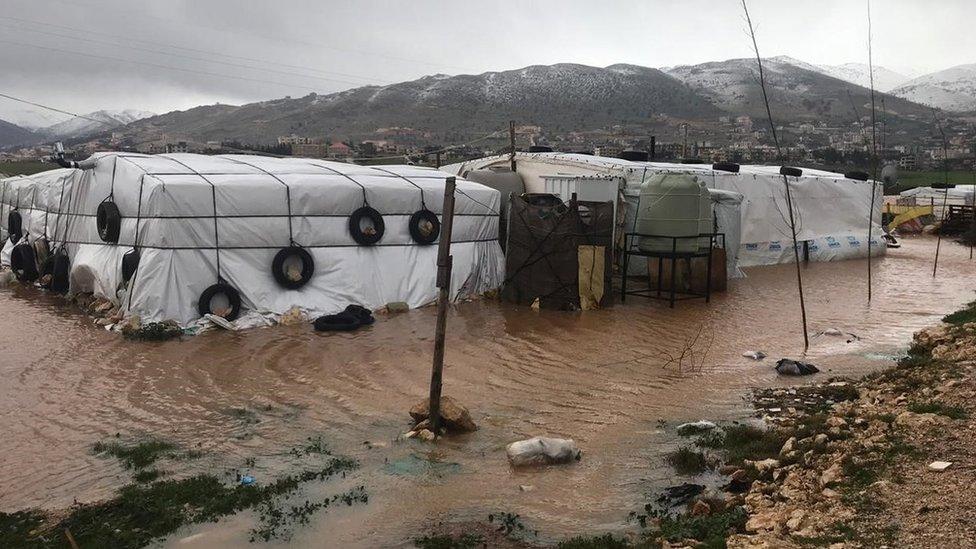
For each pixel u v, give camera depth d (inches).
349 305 703.7
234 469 347.3
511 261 793.6
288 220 710.5
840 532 235.9
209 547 271.4
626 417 422.9
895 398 404.2
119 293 682.8
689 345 607.5
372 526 287.7
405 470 345.1
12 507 309.0
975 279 1032.2
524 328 674.8
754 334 656.4
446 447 375.6
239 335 633.0
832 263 1213.7
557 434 395.5
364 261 748.0
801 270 1113.4
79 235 808.9
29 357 551.8
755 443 359.9
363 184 757.9
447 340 622.2
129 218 699.4
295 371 521.0
